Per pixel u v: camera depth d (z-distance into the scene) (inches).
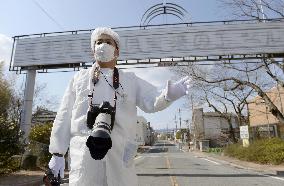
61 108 84.1
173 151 2345.0
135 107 83.4
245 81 885.8
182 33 682.2
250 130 1418.6
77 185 73.8
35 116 1384.1
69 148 79.9
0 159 507.8
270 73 843.4
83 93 81.5
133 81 84.5
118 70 84.9
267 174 636.1
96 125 71.9
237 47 673.0
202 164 967.6
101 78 82.1
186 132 3683.6
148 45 681.6
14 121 532.4
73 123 79.9
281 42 669.9
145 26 687.1
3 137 498.9
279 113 859.4
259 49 670.5
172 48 678.5
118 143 76.5
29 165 660.1
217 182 493.4
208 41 677.3
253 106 1640.0
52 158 82.0
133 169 78.7
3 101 780.6
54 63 698.8
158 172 676.1
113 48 84.3
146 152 2159.2
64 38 705.6
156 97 80.0
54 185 79.9
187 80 76.7
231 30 678.5
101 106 74.8
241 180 524.4
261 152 944.9
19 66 714.8
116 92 81.0
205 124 2861.7
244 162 1003.9
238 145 1323.8
